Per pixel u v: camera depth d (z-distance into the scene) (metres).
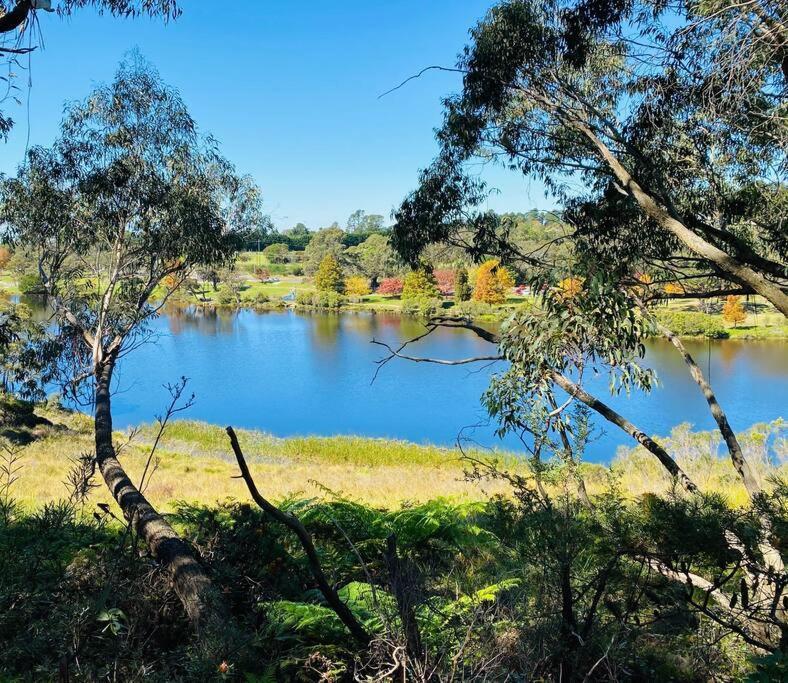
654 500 2.84
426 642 2.60
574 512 2.71
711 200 5.99
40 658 2.46
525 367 4.98
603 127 6.36
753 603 2.64
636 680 2.62
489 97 6.59
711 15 4.28
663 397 26.62
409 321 65.38
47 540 3.43
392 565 2.68
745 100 4.85
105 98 13.38
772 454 11.84
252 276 95.69
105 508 3.90
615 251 6.48
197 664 2.58
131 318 14.29
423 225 7.57
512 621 2.62
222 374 41.09
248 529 4.25
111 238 14.56
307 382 38.69
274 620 3.30
